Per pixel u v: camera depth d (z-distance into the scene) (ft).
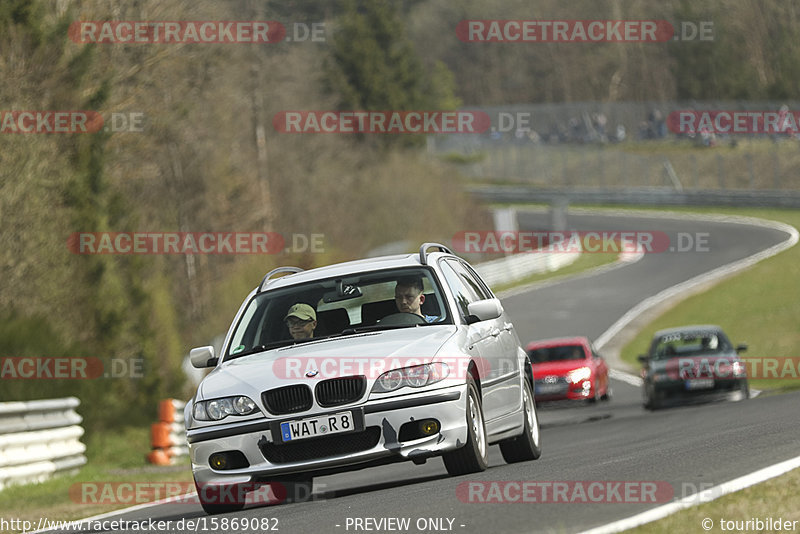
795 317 466.29
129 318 297.53
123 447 263.08
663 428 167.53
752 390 291.79
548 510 76.89
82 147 295.89
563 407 307.17
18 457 175.22
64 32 308.60
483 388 107.76
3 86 291.99
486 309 111.04
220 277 536.01
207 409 102.27
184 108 463.83
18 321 249.34
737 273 652.89
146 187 538.06
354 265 119.03
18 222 279.90
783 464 87.40
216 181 576.61
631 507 74.69
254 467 100.63
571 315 578.25
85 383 257.75
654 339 279.28
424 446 99.81
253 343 112.78
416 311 110.93
